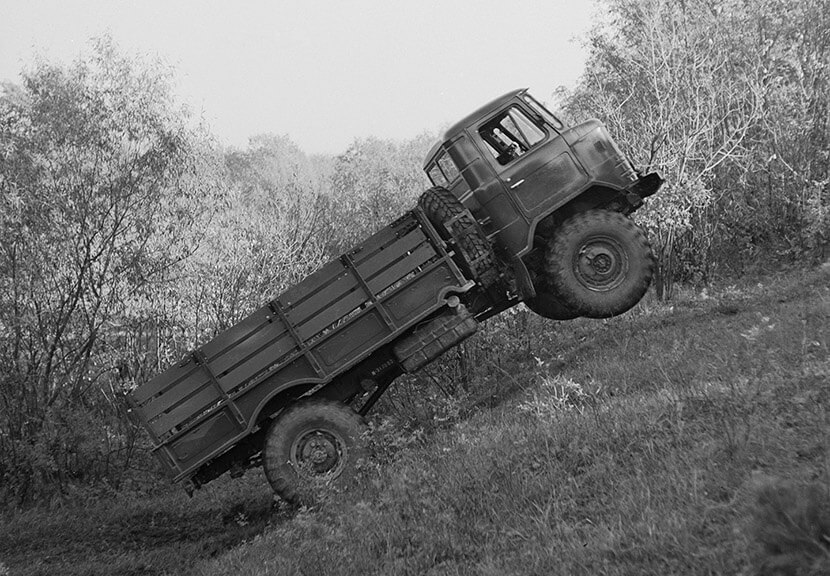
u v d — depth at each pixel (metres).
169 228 15.03
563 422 6.88
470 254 10.12
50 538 10.88
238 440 9.62
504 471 6.17
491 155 10.63
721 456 4.80
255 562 6.84
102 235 14.27
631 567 3.87
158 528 11.01
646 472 5.11
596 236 10.28
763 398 5.57
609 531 4.36
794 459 4.37
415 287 9.82
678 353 8.99
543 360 13.31
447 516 5.73
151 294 14.87
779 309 10.12
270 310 9.66
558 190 10.50
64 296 14.08
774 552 3.35
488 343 14.48
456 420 11.13
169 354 15.75
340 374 10.02
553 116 10.84
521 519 5.27
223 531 10.12
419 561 5.29
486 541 5.23
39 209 13.80
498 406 10.89
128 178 14.23
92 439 13.74
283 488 9.21
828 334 7.22
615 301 10.25
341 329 9.72
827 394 5.29
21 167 13.80
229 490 12.84
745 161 17.48
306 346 9.68
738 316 10.75
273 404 9.99
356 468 9.02
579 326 14.52
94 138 14.21
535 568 4.37
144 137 14.53
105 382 15.82
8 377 13.50
